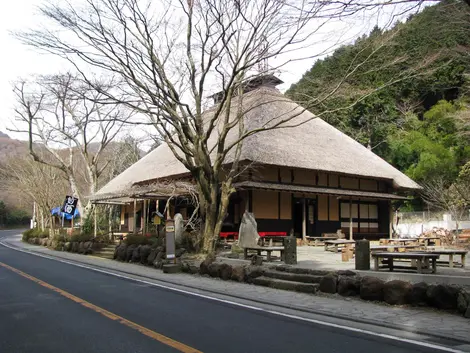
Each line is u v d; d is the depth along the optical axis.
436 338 5.81
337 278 9.09
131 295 9.32
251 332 6.09
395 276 8.93
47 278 12.12
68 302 8.32
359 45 14.52
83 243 23.05
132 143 41.81
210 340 5.63
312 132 25.20
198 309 7.79
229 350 5.17
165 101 14.98
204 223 16.34
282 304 8.22
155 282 11.61
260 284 10.66
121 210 33.19
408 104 36.47
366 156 26.58
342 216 24.55
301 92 16.25
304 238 20.81
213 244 15.70
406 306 7.77
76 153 40.69
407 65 16.98
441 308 7.32
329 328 6.38
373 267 11.03
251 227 15.09
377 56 16.19
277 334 5.99
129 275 13.23
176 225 16.75
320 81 16.31
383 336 5.91
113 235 24.12
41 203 32.69
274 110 23.41
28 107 27.36
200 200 16.42
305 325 6.57
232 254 14.77
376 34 14.06
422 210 33.91
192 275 12.81
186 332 6.05
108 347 5.29
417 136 34.62
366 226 25.73
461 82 29.50
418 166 31.67
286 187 20.28
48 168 33.44
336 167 22.34
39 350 5.17
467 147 30.97
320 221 23.36
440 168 30.84
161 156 28.56
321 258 14.01
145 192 19.44
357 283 8.70
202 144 15.48
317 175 23.22
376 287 8.27
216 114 15.01
